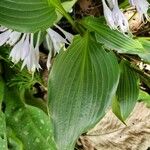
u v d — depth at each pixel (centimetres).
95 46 53
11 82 69
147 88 90
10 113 67
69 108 49
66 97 50
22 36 57
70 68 51
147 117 87
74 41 52
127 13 88
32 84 73
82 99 50
